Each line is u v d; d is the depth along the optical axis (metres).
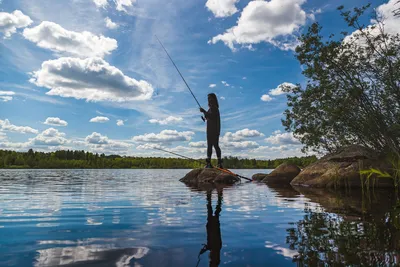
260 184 12.05
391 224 3.40
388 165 9.38
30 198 6.48
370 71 9.84
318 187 10.31
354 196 6.94
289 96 12.39
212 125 14.30
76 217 4.01
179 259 2.15
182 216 4.10
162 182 13.43
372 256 2.18
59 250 2.38
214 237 2.86
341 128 12.06
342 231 3.06
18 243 2.61
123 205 5.30
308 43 10.26
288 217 4.00
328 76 10.61
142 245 2.55
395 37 9.11
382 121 9.80
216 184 11.90
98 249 2.42
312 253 2.28
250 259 2.15
